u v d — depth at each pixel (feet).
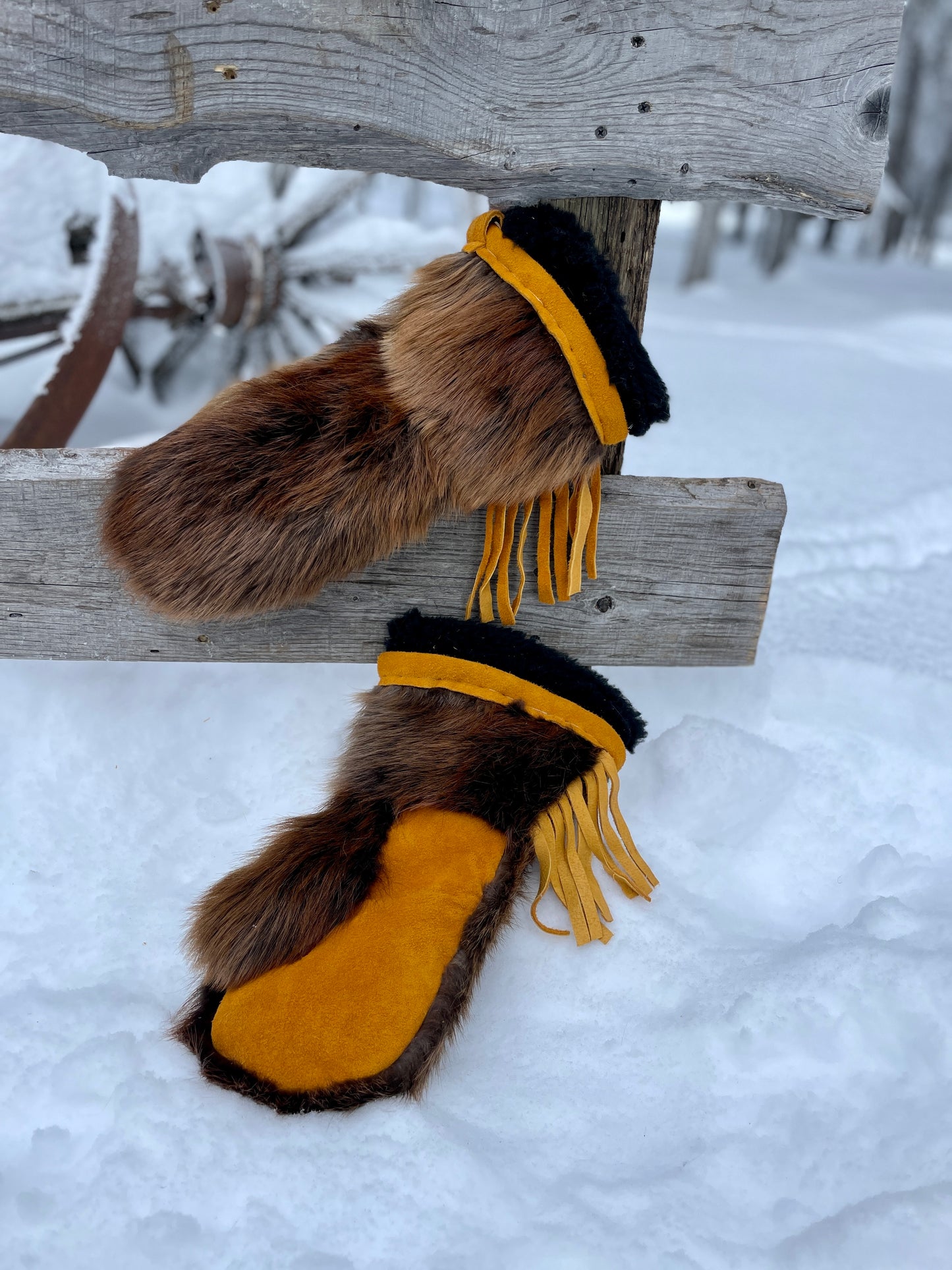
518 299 3.92
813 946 4.29
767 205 4.51
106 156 4.11
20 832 4.81
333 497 4.08
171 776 5.27
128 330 12.93
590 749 4.44
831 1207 3.34
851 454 13.56
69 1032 3.81
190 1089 3.61
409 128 4.06
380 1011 3.63
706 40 4.01
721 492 5.04
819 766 5.66
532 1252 3.14
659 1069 3.88
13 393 12.55
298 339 13.83
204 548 4.13
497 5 3.85
